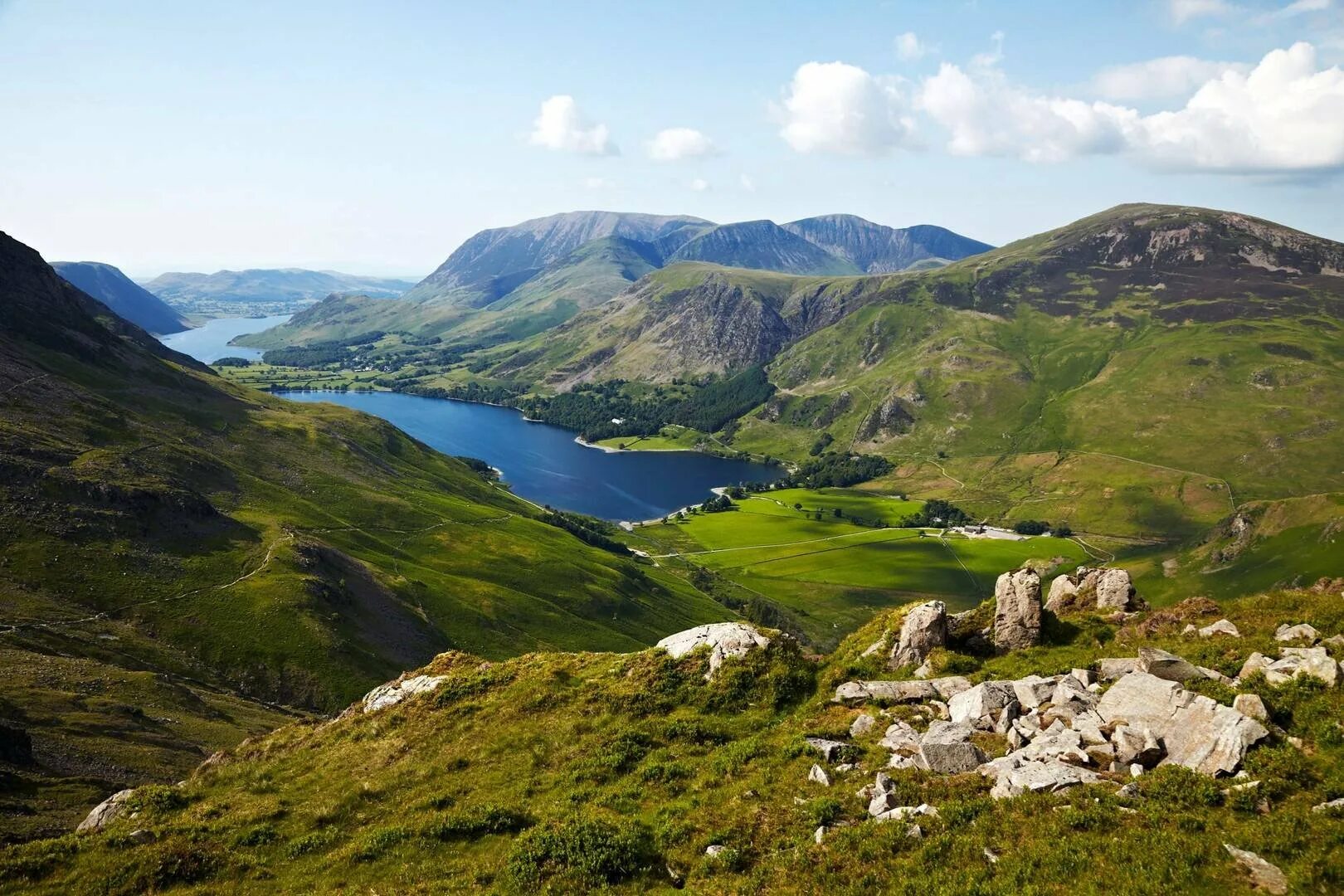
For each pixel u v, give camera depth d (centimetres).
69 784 5556
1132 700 2389
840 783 2397
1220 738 2056
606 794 2739
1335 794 1775
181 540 13625
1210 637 2880
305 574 13200
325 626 12019
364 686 11181
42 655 8800
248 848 2750
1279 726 2108
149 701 8312
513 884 2195
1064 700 2550
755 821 2295
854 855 1986
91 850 2672
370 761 3516
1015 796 2055
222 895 2409
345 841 2733
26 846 2675
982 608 3697
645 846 2328
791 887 1936
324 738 3950
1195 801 1881
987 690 2717
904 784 2253
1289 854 1627
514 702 3816
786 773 2559
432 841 2592
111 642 10188
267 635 11481
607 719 3428
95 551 12125
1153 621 3188
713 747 3030
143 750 6869
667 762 2920
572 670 4134
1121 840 1789
